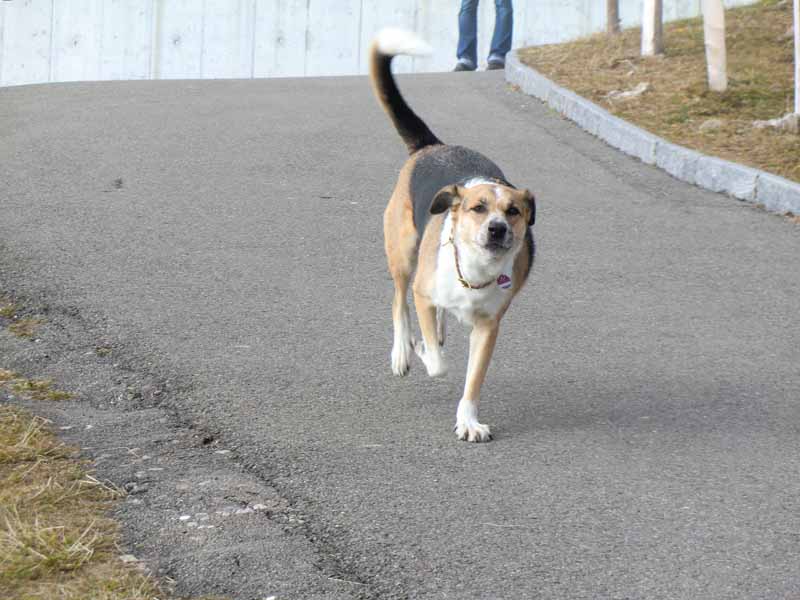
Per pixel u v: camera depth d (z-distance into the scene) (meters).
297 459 5.18
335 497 4.79
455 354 6.78
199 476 4.93
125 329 6.80
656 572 4.24
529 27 20.12
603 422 5.76
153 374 6.17
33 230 8.63
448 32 20.36
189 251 8.31
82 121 12.34
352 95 13.74
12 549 4.09
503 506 4.77
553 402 6.03
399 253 6.48
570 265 8.27
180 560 4.17
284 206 9.46
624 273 8.15
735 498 4.90
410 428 5.63
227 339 6.73
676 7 19.73
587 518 4.68
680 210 9.63
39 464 4.89
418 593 4.04
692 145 10.88
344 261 8.25
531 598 4.04
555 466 5.21
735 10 15.41
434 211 5.68
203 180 10.13
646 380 6.35
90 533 4.30
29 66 20.48
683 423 5.76
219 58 20.41
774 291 7.89
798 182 9.77
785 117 11.15
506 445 5.45
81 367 6.23
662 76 12.94
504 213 5.55
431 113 12.52
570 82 13.13
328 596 3.98
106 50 20.39
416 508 4.72
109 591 3.88
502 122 12.25
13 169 10.36
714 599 4.05
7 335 6.68
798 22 11.02
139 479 4.85
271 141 11.44
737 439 5.56
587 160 11.01
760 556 4.38
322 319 7.14
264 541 4.35
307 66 20.41
